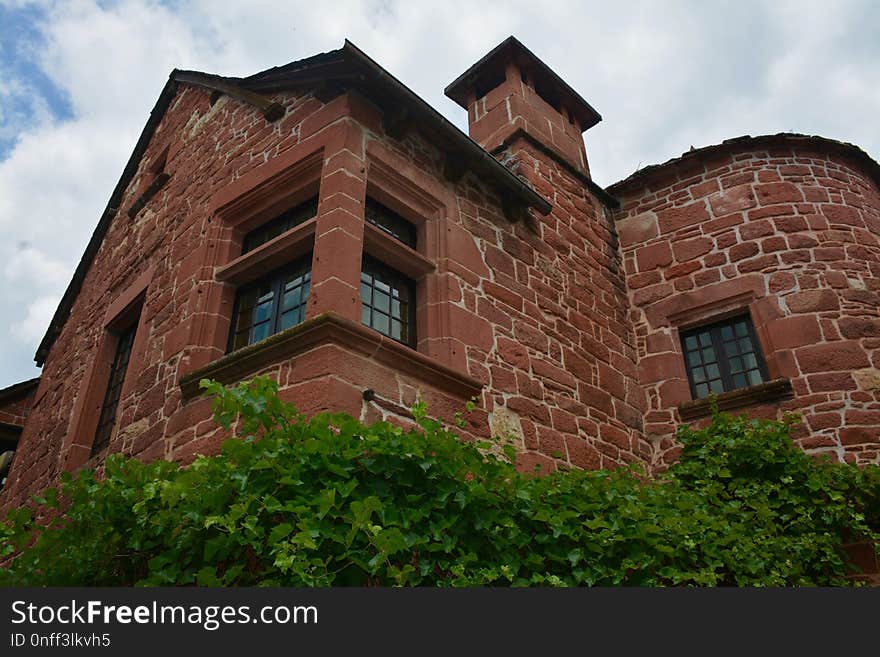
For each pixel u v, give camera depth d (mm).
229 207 6270
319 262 4879
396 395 4637
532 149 8383
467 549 3568
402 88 5699
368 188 5625
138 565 3635
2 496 9164
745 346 7664
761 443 6395
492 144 8930
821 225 7875
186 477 3289
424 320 5617
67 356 9297
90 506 3627
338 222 4992
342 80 5855
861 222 8047
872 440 6535
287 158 5957
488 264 6352
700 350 7996
